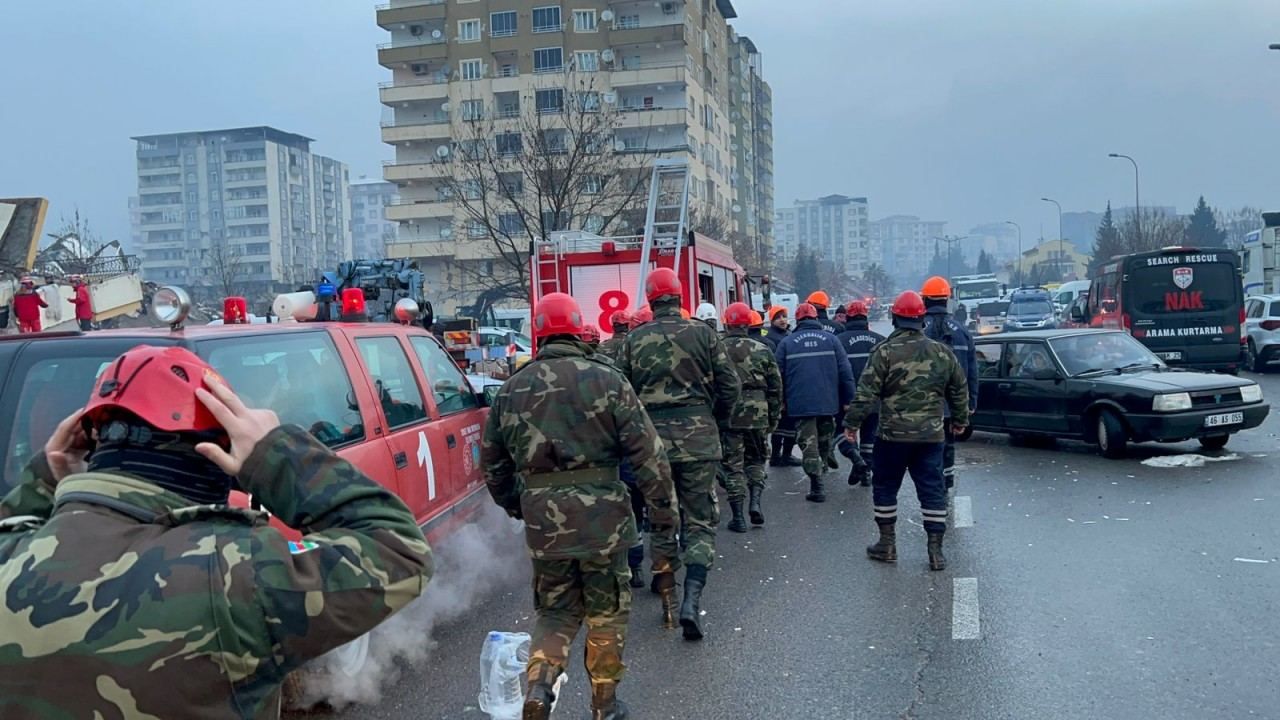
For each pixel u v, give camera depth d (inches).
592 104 1339.8
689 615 216.1
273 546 69.8
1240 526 296.7
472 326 523.5
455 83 2452.0
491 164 1133.1
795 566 278.7
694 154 2519.7
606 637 169.2
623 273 510.9
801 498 382.9
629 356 240.8
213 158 4820.4
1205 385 414.9
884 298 6378.0
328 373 197.8
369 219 6220.5
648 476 169.8
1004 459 444.1
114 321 550.3
